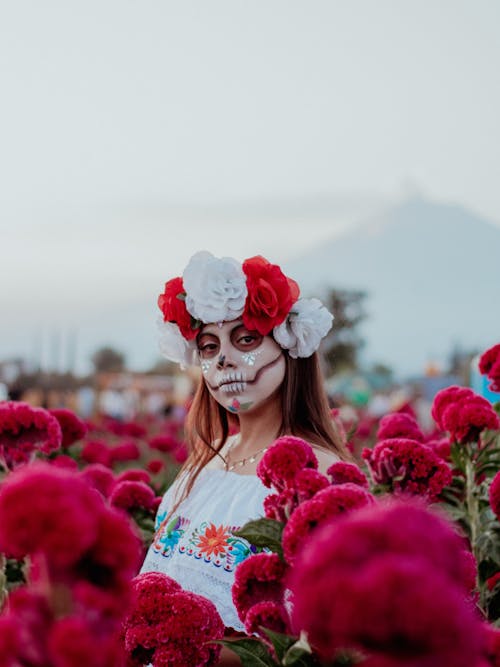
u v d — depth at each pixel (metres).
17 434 3.51
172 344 3.01
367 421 9.03
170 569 2.75
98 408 21.44
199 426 3.08
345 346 15.41
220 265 2.81
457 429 3.61
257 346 2.83
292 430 2.87
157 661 1.95
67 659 1.12
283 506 1.80
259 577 1.80
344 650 1.40
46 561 1.19
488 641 1.42
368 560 1.09
